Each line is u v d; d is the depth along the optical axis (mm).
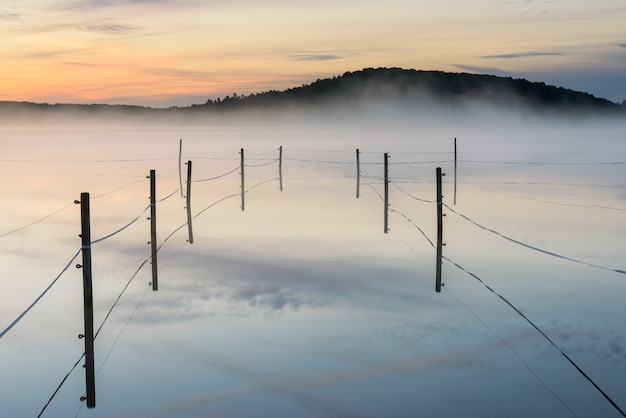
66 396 8055
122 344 9852
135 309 11648
